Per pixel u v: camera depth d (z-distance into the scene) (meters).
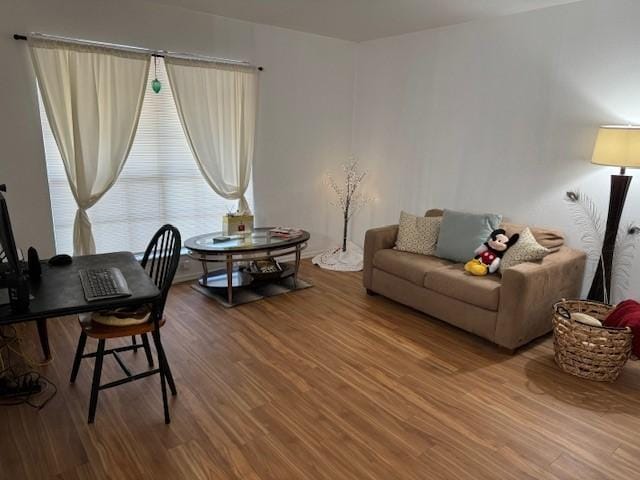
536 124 3.63
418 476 1.91
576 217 3.49
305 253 5.23
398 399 2.47
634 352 2.61
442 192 4.45
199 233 4.40
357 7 3.63
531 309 2.95
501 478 1.91
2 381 2.48
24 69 3.24
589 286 3.46
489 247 3.39
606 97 3.22
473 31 3.95
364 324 3.44
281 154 4.76
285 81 4.59
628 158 2.82
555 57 3.45
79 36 3.40
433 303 3.42
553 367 2.85
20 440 2.08
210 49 4.03
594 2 3.18
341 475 1.91
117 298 1.97
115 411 2.30
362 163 5.27
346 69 5.07
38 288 2.08
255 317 3.53
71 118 3.44
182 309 3.65
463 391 2.56
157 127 3.95
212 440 2.10
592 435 2.20
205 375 2.66
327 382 2.62
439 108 4.34
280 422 2.24
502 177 3.93
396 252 3.87
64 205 3.64
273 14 3.92
